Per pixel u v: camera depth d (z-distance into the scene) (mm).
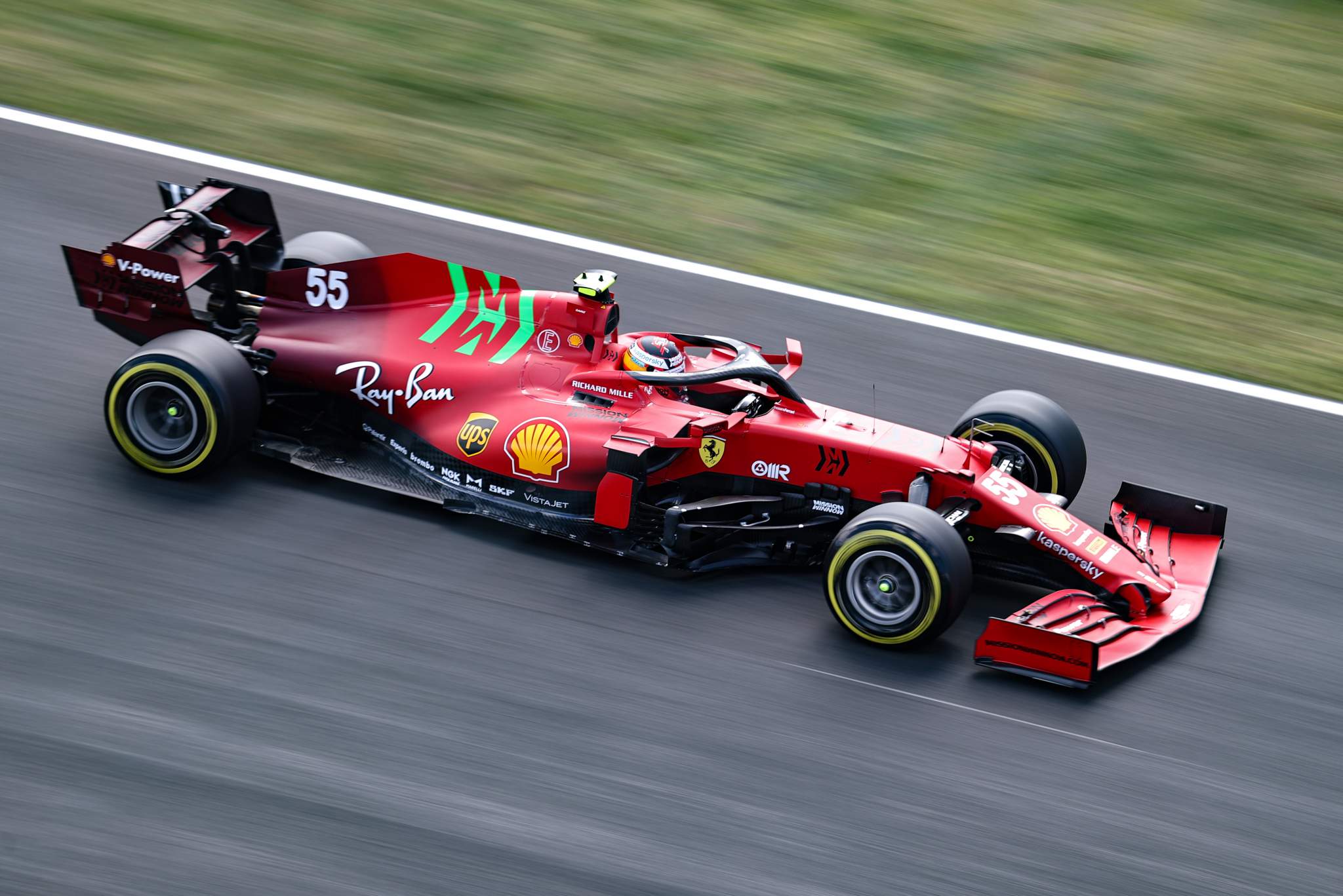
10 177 43812
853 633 27391
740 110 57906
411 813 21969
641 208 48719
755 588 29125
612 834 22062
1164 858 22922
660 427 29047
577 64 60562
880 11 69438
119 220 42219
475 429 30062
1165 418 39125
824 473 29734
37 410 31781
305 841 21250
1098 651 26125
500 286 31062
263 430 31141
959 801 23609
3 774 21719
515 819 22094
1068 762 24812
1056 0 72875
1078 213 52719
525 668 25547
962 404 38281
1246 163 58094
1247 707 27109
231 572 27031
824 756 24281
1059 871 22391
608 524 28672
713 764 23766
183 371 28266
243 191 32594
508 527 30062
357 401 31016
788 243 47562
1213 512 31516
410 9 64062
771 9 68500
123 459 30219
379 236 43656
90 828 21016
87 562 26734
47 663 24047
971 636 28266
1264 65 67250
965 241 49438
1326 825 24141
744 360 30234
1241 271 49594
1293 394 41219
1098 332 43844
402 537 29031
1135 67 65812
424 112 54344
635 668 25984
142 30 58375
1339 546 33812
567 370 30281
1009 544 29188
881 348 40906
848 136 56719
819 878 21719
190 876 20453
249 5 62500
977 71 63969
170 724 23078
